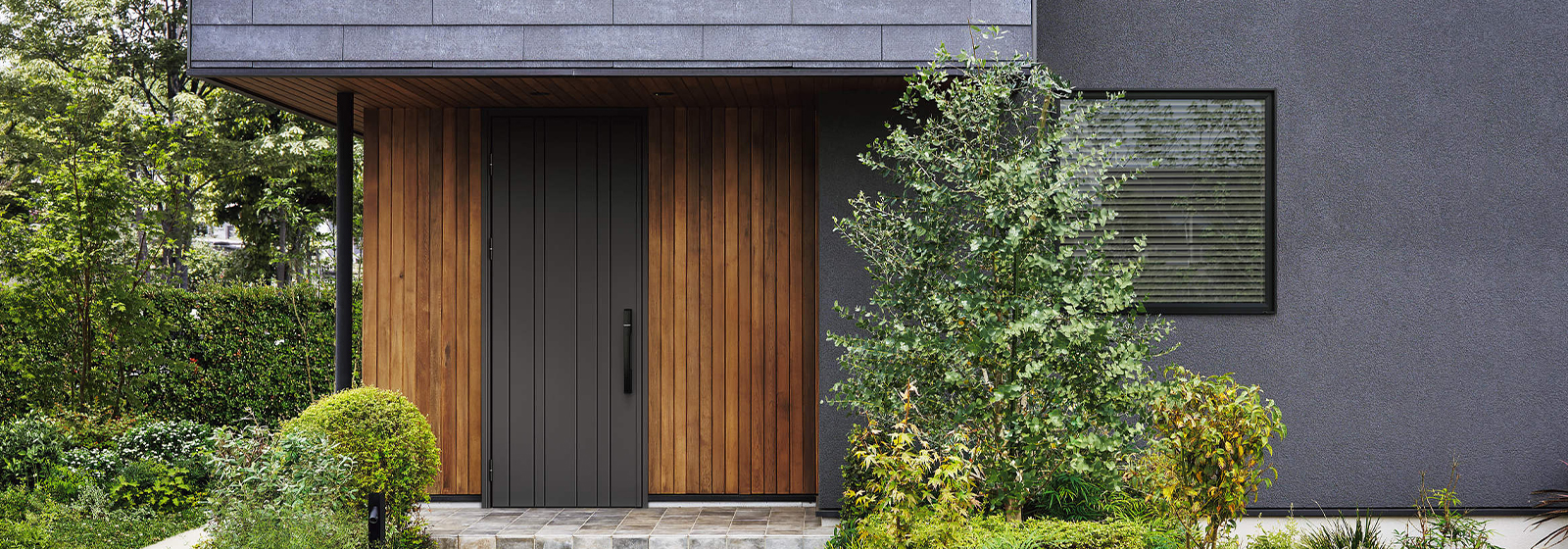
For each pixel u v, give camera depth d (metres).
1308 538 5.02
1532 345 5.50
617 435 5.89
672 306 5.94
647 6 5.00
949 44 4.96
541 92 5.49
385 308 5.93
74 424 6.91
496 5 5.01
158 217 8.09
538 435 5.90
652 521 5.50
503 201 5.93
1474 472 5.48
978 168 4.22
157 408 8.58
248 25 4.99
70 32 15.16
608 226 5.91
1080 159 4.20
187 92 13.71
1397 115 5.52
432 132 5.94
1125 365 4.06
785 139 5.94
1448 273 5.51
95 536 5.15
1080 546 3.97
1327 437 5.49
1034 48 4.94
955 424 4.20
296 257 13.92
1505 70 5.52
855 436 4.74
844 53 4.98
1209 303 5.52
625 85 5.30
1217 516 3.78
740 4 5.00
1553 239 5.51
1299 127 5.53
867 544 4.08
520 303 5.91
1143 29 5.55
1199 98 5.57
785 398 5.94
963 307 4.05
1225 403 3.79
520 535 5.15
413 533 4.83
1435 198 5.52
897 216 4.50
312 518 4.02
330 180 14.53
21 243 7.44
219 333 8.73
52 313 7.46
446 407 5.93
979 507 4.11
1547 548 5.42
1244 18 5.55
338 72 5.00
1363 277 5.51
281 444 4.30
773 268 5.93
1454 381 5.50
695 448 5.93
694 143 5.94
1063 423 4.06
